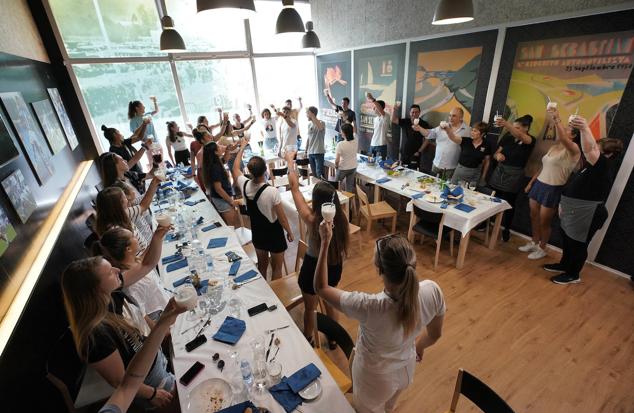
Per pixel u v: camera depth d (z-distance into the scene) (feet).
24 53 11.28
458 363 7.91
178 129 18.45
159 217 5.97
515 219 13.73
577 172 9.80
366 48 19.38
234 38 20.92
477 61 13.74
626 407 6.78
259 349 4.90
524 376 7.53
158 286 7.03
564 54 10.91
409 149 17.33
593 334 8.58
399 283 3.88
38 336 6.06
